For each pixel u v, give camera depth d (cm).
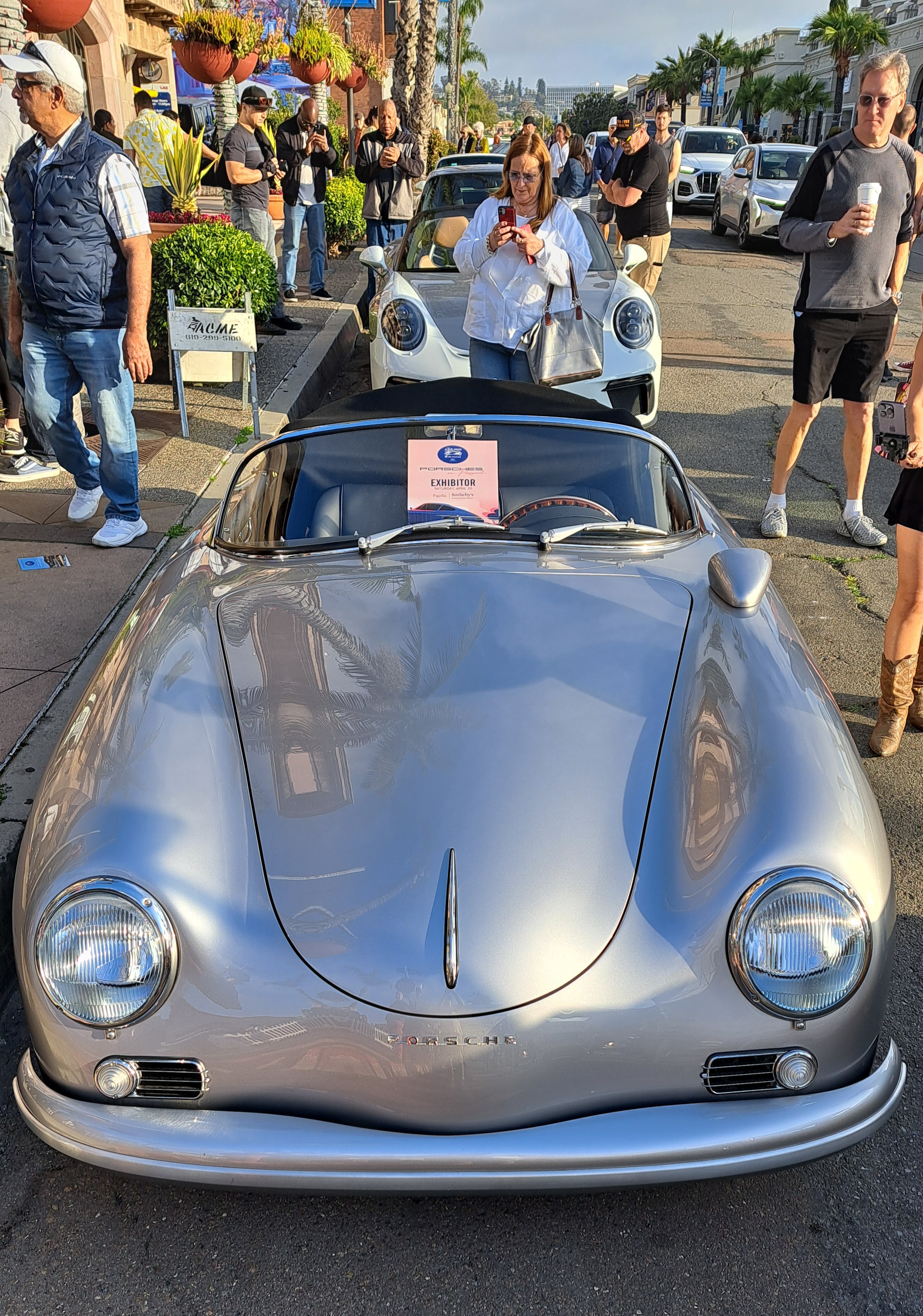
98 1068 182
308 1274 193
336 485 306
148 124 974
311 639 246
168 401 733
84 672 381
